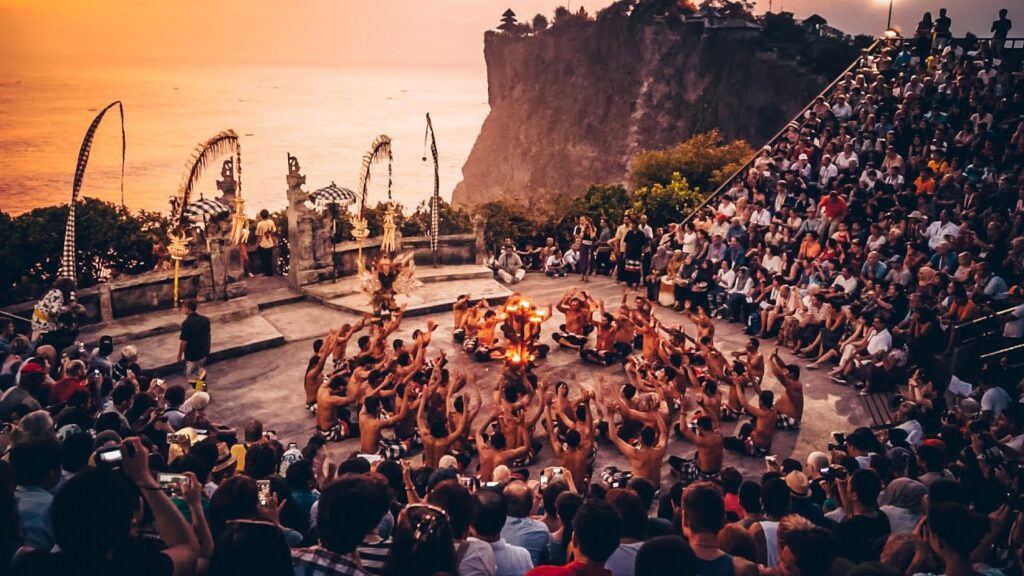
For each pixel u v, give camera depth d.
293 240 22.70
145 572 3.61
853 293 19.53
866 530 7.29
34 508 5.79
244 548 3.75
